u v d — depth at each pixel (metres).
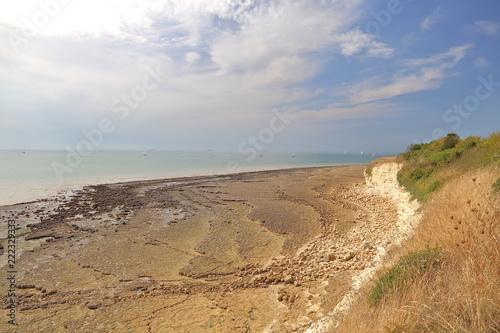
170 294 9.91
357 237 15.86
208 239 16.33
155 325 8.05
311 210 23.83
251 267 12.28
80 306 9.16
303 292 9.70
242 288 10.31
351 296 8.07
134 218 21.34
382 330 4.01
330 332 5.60
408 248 7.88
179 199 29.25
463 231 5.59
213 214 22.83
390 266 7.29
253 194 32.56
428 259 5.68
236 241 15.94
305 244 15.33
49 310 8.93
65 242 15.70
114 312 8.77
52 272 11.83
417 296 4.28
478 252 4.68
